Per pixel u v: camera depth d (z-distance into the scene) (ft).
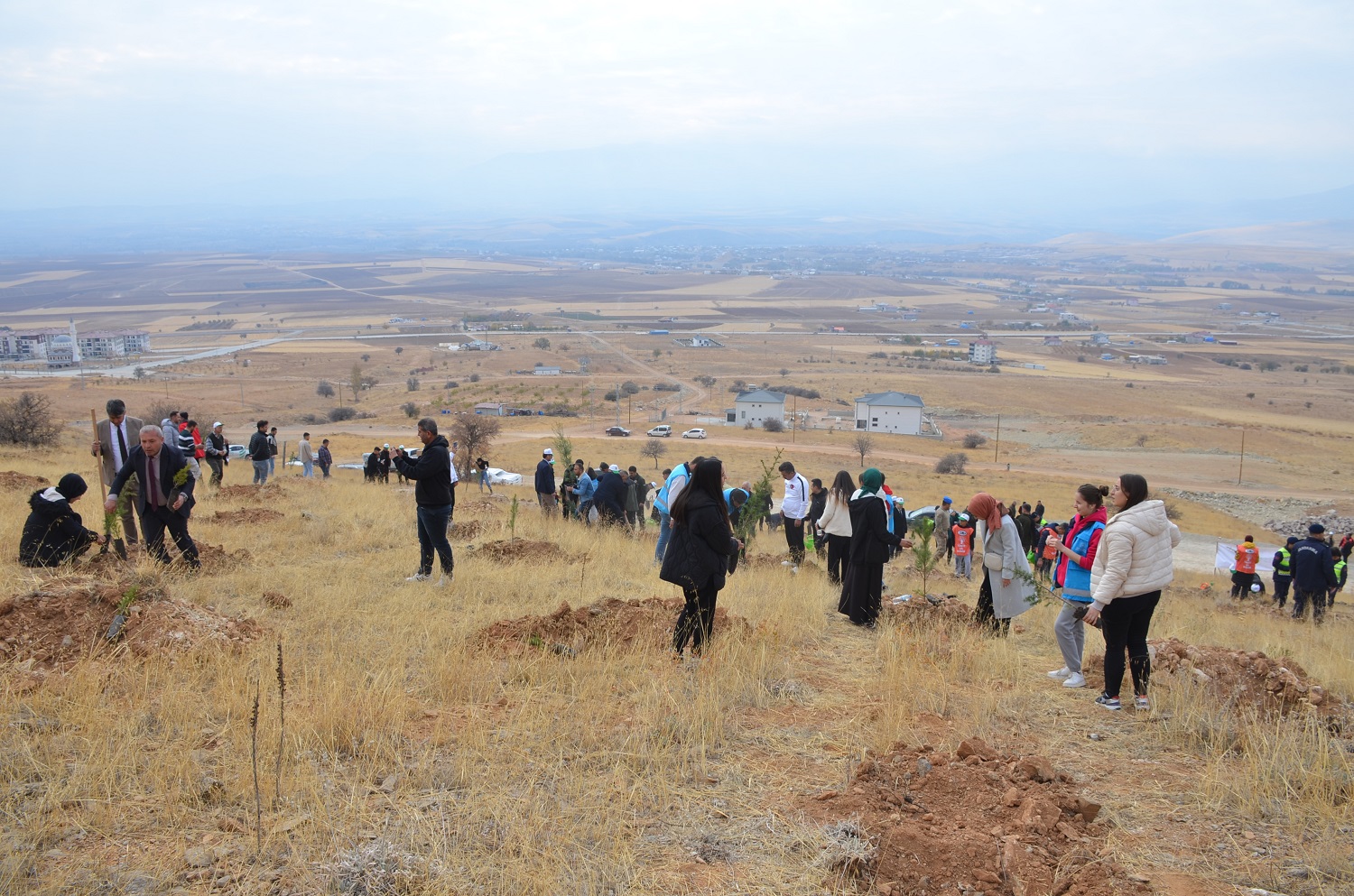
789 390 419.95
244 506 51.39
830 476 210.59
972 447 284.82
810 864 13.46
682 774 16.53
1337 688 27.58
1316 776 16.76
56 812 13.97
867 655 27.17
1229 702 21.48
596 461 217.15
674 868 13.37
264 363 565.94
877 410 314.55
